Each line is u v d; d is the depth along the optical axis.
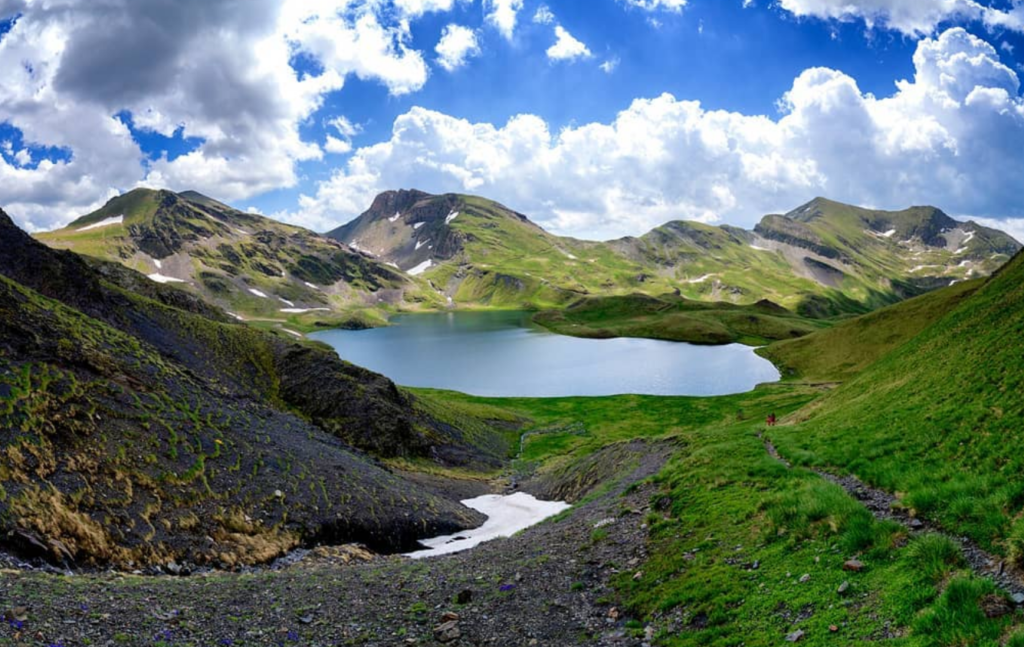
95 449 45.38
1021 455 23.55
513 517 68.38
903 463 29.42
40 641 18.19
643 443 71.25
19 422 42.66
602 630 21.39
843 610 17.72
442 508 65.44
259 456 58.34
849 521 22.50
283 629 22.69
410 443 100.94
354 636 22.14
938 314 164.62
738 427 68.94
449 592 26.78
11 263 88.31
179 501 45.75
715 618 19.75
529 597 25.12
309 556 45.97
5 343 52.88
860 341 182.00
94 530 37.22
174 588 27.62
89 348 61.78
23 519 33.84
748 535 26.02
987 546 18.20
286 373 108.06
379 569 34.44
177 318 109.44
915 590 16.94
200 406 63.59
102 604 23.00
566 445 116.56
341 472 63.66
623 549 29.28
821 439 41.75
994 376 34.75
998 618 14.45
